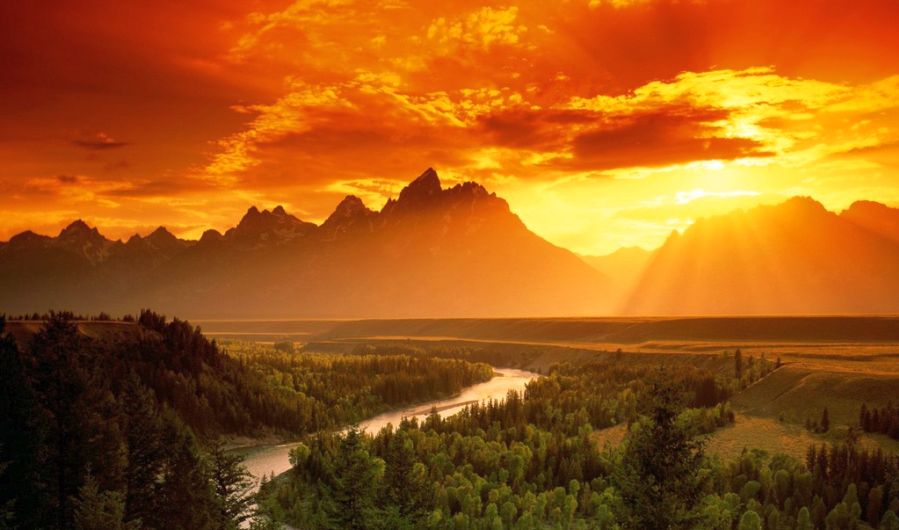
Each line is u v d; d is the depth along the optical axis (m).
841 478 114.50
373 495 84.56
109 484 86.50
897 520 100.06
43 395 87.88
